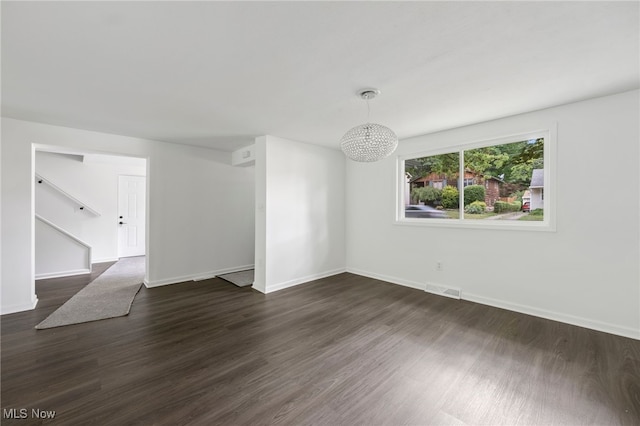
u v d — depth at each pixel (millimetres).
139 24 1453
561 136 2707
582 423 1492
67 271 4727
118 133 3629
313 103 2586
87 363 2053
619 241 2449
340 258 4895
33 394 1704
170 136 3809
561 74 2055
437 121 3152
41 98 2434
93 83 2148
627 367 1980
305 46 1680
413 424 1488
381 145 2213
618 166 2436
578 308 2668
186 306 3270
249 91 2320
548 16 1413
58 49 1681
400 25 1483
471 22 1460
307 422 1501
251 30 1519
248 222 5176
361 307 3221
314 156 4406
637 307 2387
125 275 4715
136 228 6480
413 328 2664
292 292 3799
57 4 1287
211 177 4672
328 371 1970
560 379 1860
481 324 2734
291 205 4094
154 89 2266
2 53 1713
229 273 4816
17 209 3023
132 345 2332
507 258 3113
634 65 1920
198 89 2273
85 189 5750
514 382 1838
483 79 2127
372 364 2057
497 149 3299
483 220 3395
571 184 2670
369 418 1531
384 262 4379
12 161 2988
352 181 4848
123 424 1478
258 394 1725
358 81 2148
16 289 3031
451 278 3600
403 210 4246
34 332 2561
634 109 2352
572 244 2684
